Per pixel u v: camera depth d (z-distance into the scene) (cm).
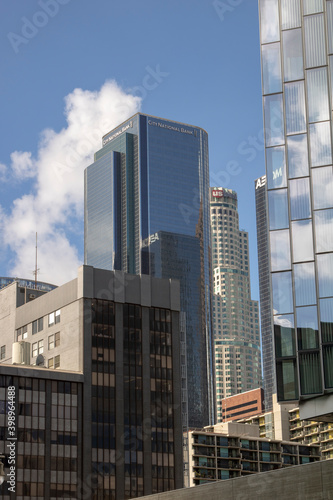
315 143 5903
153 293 14538
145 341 14150
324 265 5659
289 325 5656
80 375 13300
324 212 5756
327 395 5481
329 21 6066
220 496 5353
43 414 12800
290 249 5788
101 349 13700
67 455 12794
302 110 6003
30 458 12456
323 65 6009
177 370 14312
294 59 6109
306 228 5781
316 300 5622
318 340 5547
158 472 13512
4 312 15688
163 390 14050
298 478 4778
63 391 13112
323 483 4609
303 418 5591
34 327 14738
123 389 13650
